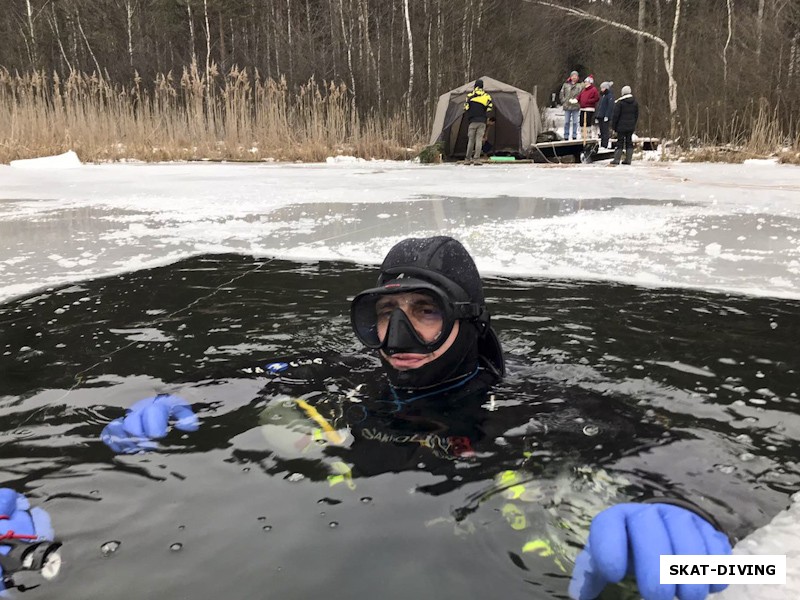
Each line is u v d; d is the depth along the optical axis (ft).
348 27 75.41
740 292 9.04
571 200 20.43
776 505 3.90
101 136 47.52
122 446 4.69
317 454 4.55
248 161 47.24
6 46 85.15
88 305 8.59
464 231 14.24
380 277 6.01
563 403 5.42
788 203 19.35
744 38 57.67
